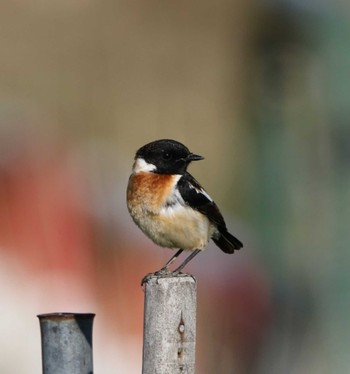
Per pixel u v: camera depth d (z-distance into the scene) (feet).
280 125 50.26
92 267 47.73
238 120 62.90
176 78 67.31
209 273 49.14
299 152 49.21
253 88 54.95
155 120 66.39
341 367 47.06
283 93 50.52
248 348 47.57
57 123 65.41
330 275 47.88
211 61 66.44
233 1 65.36
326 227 48.19
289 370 47.06
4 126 61.87
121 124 66.59
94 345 45.14
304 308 47.88
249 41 60.29
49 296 45.85
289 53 51.08
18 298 45.03
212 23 66.95
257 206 50.72
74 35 69.62
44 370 22.11
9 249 46.47
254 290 48.60
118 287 47.42
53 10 69.72
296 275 48.14
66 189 51.31
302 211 48.62
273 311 48.14
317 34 50.08
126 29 69.62
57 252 47.21
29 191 49.62
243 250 49.55
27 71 68.13
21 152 54.29
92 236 49.03
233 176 60.85
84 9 69.67
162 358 20.98
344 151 48.62
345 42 49.78
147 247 49.62
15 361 43.37
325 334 47.39
